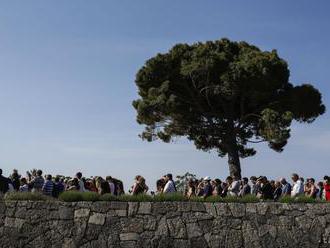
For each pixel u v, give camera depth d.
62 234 18.89
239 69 38.59
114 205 19.16
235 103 41.66
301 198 19.86
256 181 23.19
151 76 41.38
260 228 19.28
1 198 19.27
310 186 22.44
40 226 18.95
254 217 19.36
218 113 41.22
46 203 19.11
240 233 19.20
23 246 18.86
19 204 19.12
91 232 18.92
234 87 38.56
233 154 40.91
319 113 41.84
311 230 19.39
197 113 41.59
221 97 40.28
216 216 19.28
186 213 19.20
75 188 21.12
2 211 19.08
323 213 19.53
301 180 21.09
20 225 18.97
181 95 41.66
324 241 19.36
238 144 43.19
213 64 39.50
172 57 41.88
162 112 40.53
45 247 18.81
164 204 19.23
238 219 19.30
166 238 18.98
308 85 41.62
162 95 39.81
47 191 20.55
